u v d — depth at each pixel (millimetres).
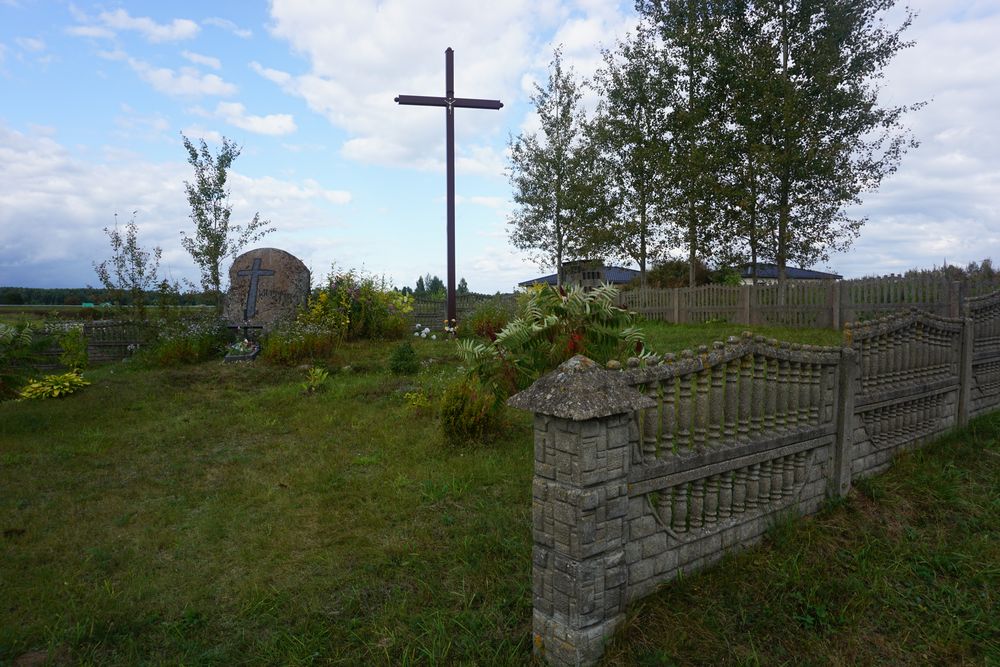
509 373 6672
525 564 4082
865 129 18484
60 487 5859
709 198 20391
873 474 5395
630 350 6547
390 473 5973
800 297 16078
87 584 4031
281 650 3299
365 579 4004
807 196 19188
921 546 4367
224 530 4824
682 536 3686
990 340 7273
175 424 8156
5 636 3385
